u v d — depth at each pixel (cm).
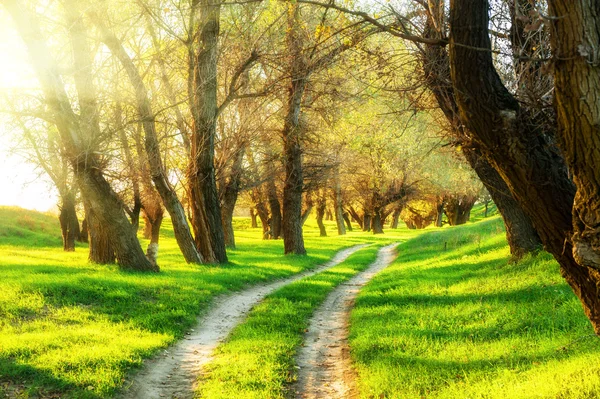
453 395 706
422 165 4553
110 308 1338
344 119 2920
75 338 1044
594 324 561
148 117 1791
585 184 454
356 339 1109
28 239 4184
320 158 3406
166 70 2291
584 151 439
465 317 1147
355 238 5356
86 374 855
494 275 1495
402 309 1341
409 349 968
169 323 1267
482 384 724
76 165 1809
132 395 826
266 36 1995
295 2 571
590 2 414
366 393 802
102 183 1900
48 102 1700
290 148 3084
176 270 2080
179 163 2514
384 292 1655
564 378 638
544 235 555
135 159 2214
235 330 1276
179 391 868
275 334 1185
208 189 2403
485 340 978
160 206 3700
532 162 521
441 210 6919
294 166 3125
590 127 429
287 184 3164
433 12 634
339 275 2350
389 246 4531
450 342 991
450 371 834
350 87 1988
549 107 532
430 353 935
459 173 4422
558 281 1176
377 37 849
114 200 1927
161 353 1055
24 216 4628
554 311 1002
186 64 2261
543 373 695
